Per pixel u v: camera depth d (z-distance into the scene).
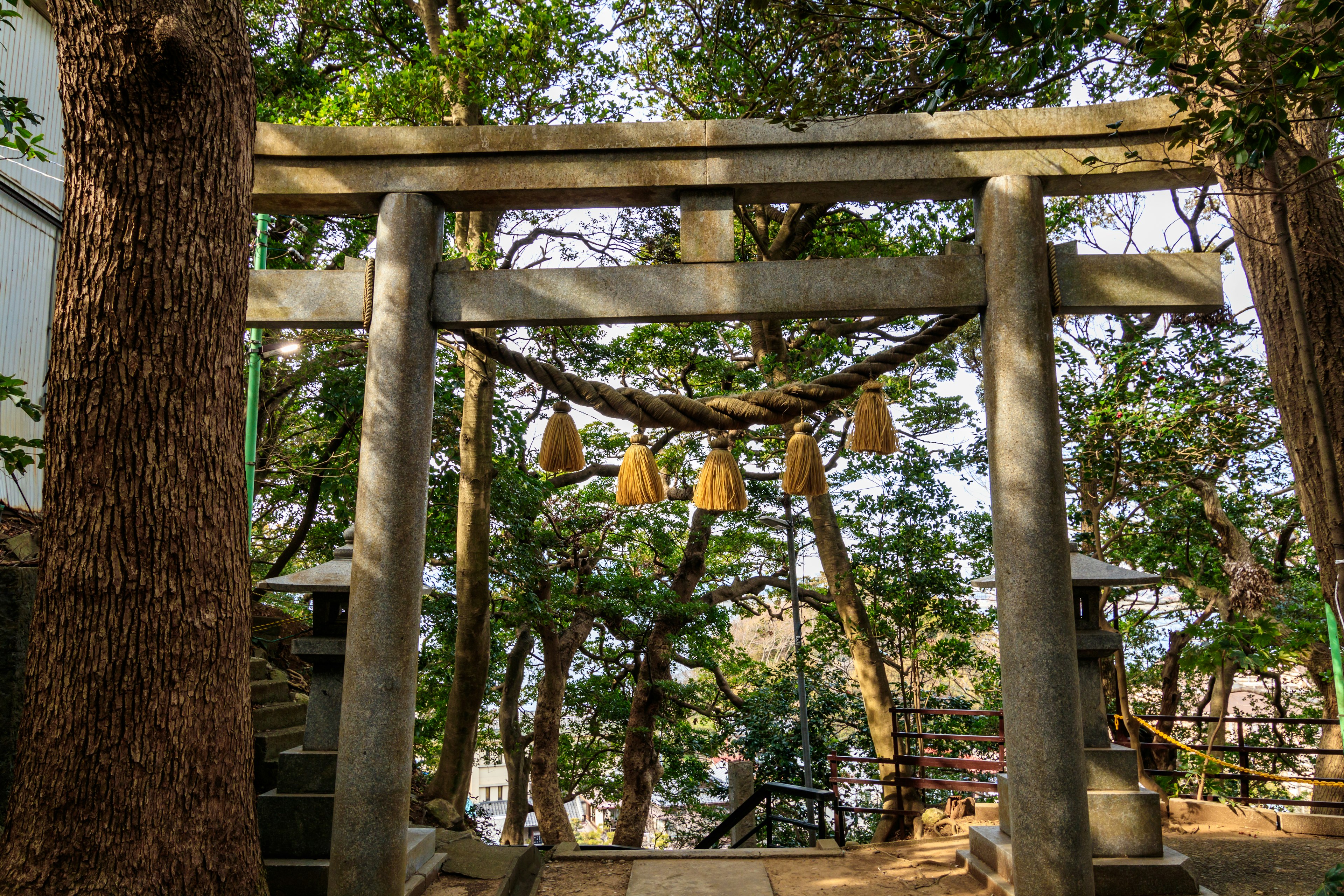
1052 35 3.53
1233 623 6.58
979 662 12.22
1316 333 3.86
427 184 4.21
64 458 2.85
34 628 2.82
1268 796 10.62
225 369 3.11
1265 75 3.22
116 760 2.69
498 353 4.35
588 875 5.16
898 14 4.28
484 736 15.80
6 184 6.35
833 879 5.04
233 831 2.91
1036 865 3.61
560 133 4.21
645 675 14.27
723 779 15.81
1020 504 3.85
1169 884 4.24
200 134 3.07
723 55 8.72
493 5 8.51
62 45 3.00
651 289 4.16
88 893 2.59
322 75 11.27
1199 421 8.81
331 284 4.26
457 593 8.71
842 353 11.78
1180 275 4.12
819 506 11.15
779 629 17.92
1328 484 3.26
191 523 2.91
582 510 13.51
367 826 3.66
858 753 12.57
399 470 3.95
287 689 6.64
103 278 2.91
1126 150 3.89
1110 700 9.09
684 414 4.44
